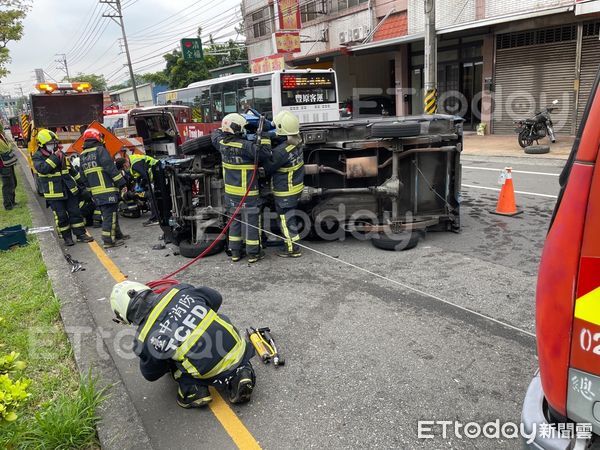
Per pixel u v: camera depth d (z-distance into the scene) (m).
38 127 12.43
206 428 2.90
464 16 16.55
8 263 6.23
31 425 2.79
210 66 38.44
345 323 4.07
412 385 3.16
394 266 5.31
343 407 2.99
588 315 1.57
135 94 38.94
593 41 13.49
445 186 6.14
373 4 20.53
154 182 6.68
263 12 26.62
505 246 5.73
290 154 5.45
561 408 1.69
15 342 3.99
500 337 3.69
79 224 7.39
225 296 4.82
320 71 12.54
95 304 4.93
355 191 5.89
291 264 5.63
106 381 3.34
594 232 1.53
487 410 2.89
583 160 1.55
